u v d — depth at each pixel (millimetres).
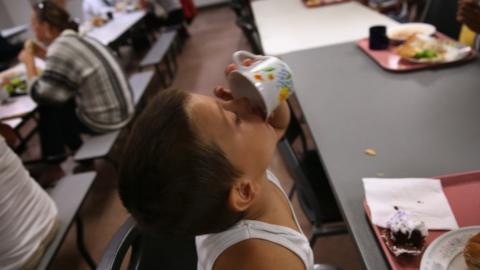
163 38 4215
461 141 875
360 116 1087
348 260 1574
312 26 2180
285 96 556
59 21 2186
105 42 3287
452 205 685
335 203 1256
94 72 2053
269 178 660
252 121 467
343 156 912
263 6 3025
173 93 432
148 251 735
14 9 7188
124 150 425
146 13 4891
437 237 608
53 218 1253
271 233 522
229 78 562
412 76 1284
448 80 1193
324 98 1249
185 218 404
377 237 644
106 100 2121
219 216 424
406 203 696
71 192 1477
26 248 1097
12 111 1974
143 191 393
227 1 7715
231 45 5066
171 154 375
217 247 508
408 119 1018
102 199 2309
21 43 6512
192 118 392
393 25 1872
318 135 1030
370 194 729
